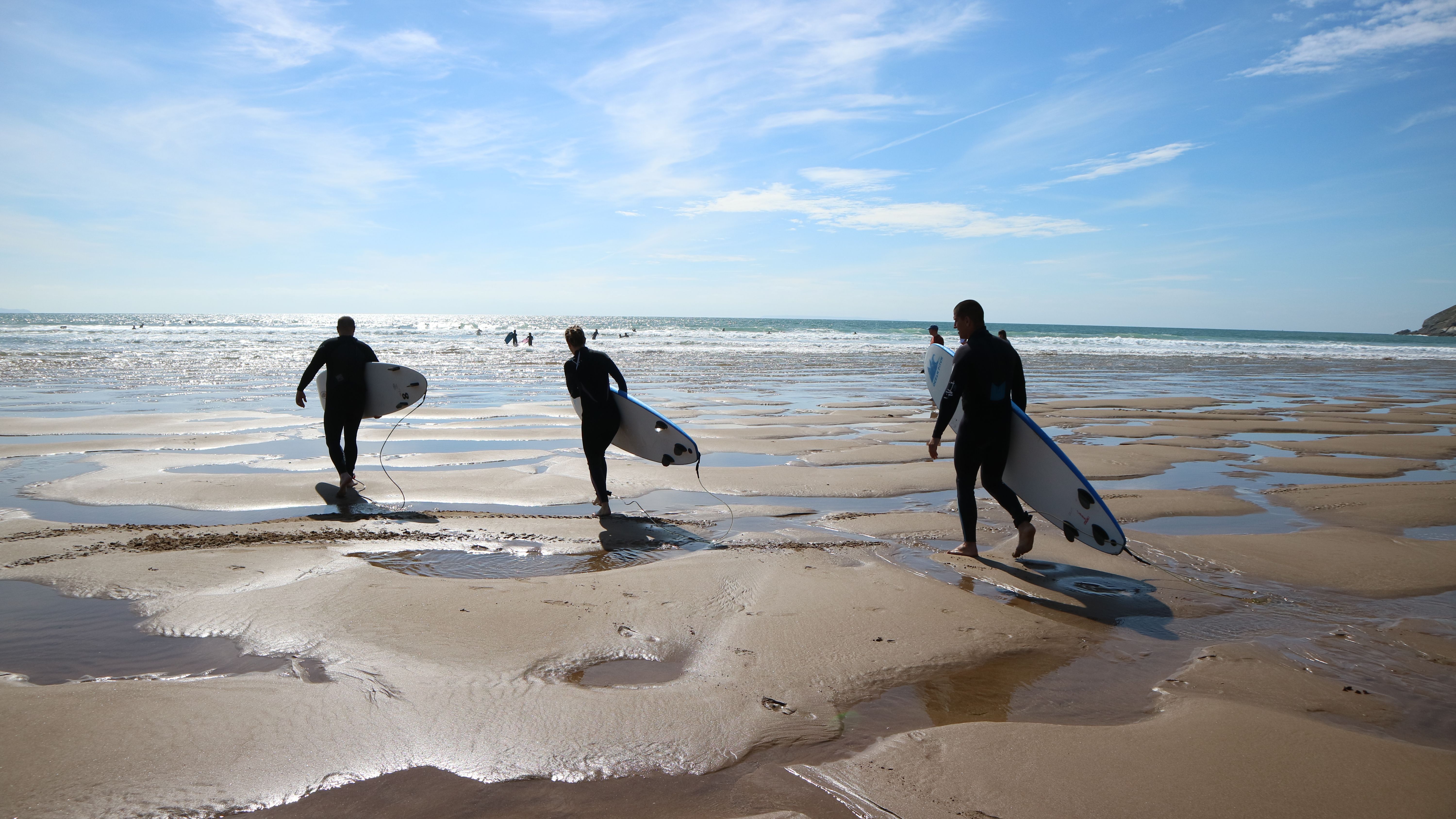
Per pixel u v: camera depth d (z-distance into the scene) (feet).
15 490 21.80
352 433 22.86
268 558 15.44
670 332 207.10
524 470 25.99
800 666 10.96
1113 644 12.06
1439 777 8.27
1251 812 7.61
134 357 86.17
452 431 35.70
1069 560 16.70
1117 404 52.16
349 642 11.35
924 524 19.83
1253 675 10.95
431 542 17.29
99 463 26.05
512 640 11.57
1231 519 20.76
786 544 17.61
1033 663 11.30
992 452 16.26
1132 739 9.01
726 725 9.20
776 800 7.72
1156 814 7.55
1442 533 19.47
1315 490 24.32
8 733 8.48
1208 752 8.71
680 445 20.89
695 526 19.35
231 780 7.76
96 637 11.48
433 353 110.32
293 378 62.18
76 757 8.06
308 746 8.43
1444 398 62.80
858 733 9.15
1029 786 8.00
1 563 14.80
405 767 8.12
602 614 12.76
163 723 8.81
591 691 9.98
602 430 20.21
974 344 16.08
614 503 21.91
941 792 7.90
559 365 87.04
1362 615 13.51
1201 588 14.93
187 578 14.07
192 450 29.09
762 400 53.26
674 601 13.47
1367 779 8.21
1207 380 79.71
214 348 107.04
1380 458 30.99
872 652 11.51
